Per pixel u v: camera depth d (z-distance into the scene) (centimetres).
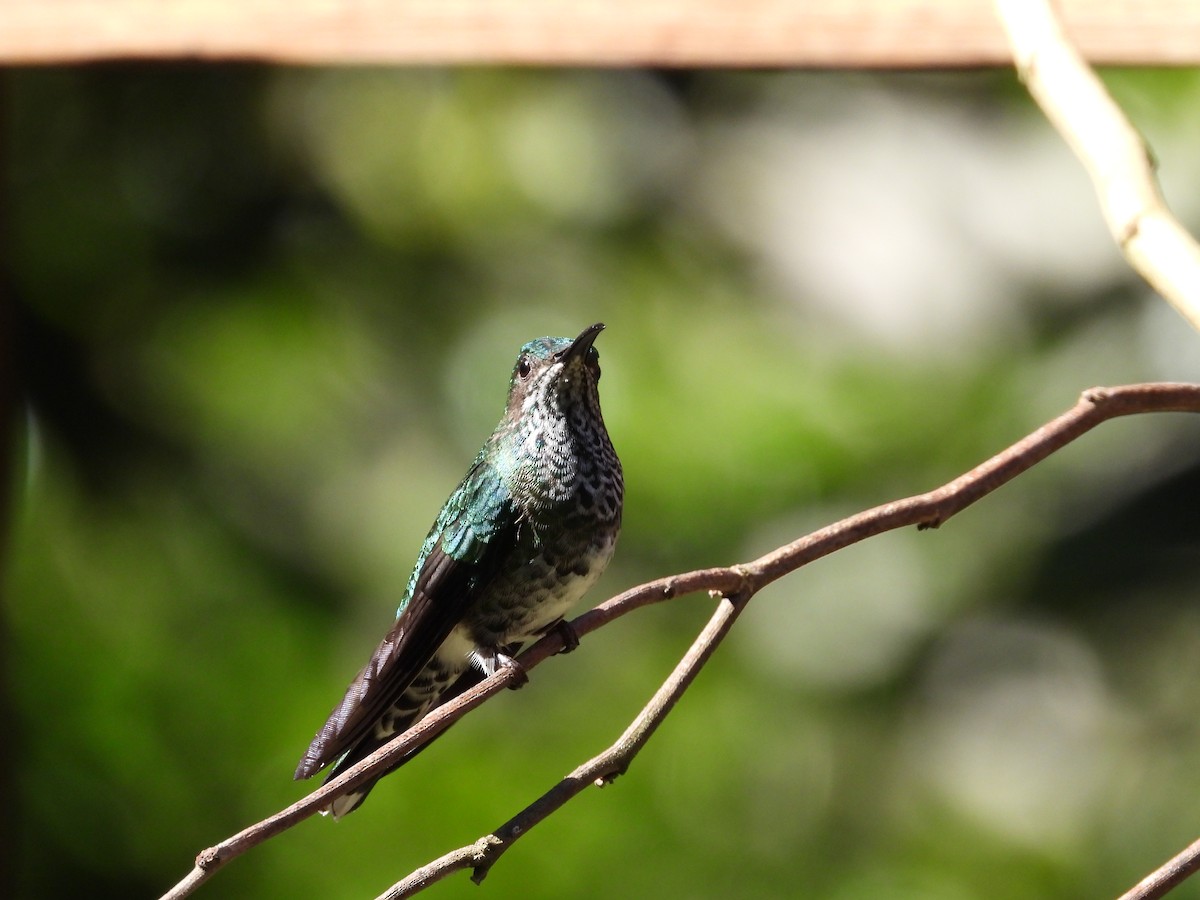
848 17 581
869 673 1286
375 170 1348
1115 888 1202
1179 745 1240
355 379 1285
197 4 604
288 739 1123
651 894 1094
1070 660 1256
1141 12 575
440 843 1054
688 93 1469
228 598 1198
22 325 1210
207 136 1289
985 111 1572
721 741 1188
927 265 1572
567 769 1119
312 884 1053
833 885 1167
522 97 1401
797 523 1198
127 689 1116
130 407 1223
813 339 1362
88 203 1251
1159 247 338
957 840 1219
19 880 1044
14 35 611
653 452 1198
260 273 1280
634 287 1364
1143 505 1221
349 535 1263
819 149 1627
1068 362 1335
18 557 1143
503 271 1358
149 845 1078
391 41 590
